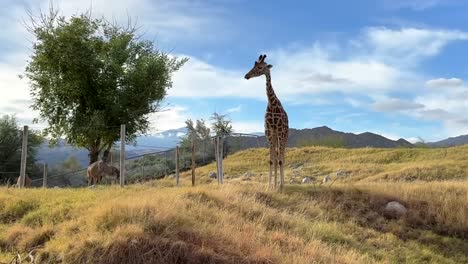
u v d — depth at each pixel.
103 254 8.83
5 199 12.48
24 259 8.99
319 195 15.74
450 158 29.88
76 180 32.28
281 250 10.21
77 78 27.22
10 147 32.06
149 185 18.05
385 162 31.38
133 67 28.80
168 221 9.76
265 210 12.86
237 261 9.02
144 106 28.59
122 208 10.17
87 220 10.13
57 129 28.25
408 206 15.64
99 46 28.42
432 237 14.18
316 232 12.27
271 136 15.90
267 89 15.94
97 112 27.20
